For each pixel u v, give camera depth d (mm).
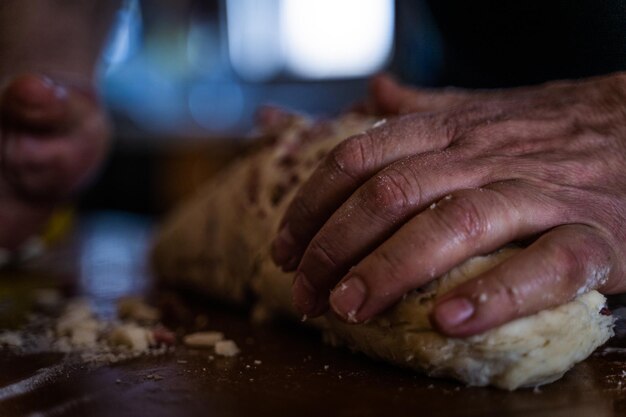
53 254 767
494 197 277
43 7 573
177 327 400
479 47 523
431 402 271
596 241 278
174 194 1148
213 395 286
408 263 270
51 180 592
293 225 316
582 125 321
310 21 1152
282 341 363
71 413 273
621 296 393
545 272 265
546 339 272
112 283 576
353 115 473
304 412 266
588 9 449
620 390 281
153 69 1247
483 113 329
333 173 307
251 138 496
